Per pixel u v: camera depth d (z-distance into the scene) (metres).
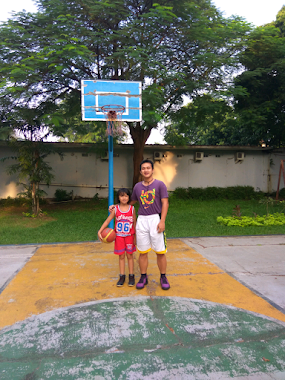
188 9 8.09
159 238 3.10
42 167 8.74
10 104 8.03
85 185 12.70
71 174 12.59
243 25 9.02
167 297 3.05
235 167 13.86
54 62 7.39
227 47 9.09
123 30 7.68
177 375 1.88
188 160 13.54
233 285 3.37
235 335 2.34
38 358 2.07
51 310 2.77
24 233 6.57
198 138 19.97
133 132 11.16
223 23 9.20
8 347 2.20
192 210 10.12
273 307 2.83
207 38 8.19
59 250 4.92
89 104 5.73
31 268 3.98
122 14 8.13
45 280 3.54
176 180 13.49
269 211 9.52
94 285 3.37
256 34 9.29
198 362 2.02
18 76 6.61
